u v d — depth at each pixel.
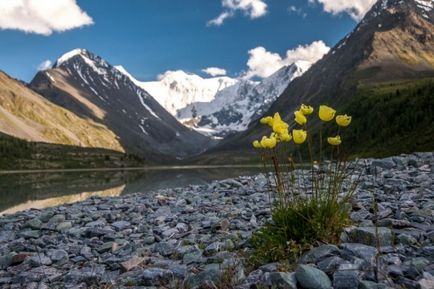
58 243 1.52
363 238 0.85
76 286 0.98
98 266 1.13
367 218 1.12
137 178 13.34
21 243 1.50
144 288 0.87
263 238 0.94
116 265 1.09
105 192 6.63
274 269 0.77
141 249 1.23
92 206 2.49
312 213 0.90
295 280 0.70
